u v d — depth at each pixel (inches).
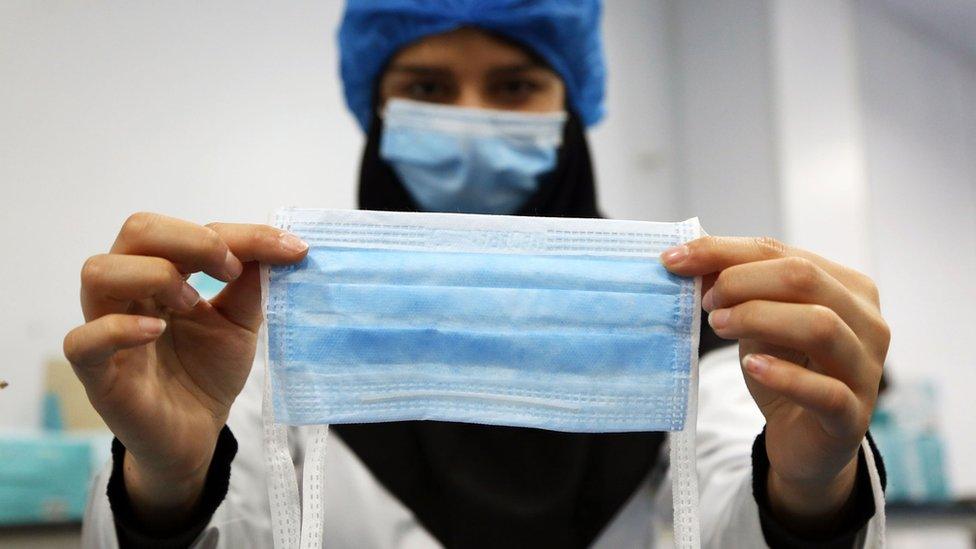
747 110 89.7
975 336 106.2
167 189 63.7
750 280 21.9
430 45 44.5
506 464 37.9
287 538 23.1
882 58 103.8
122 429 21.9
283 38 71.1
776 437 23.8
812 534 25.0
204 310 24.3
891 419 83.5
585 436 38.7
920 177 105.0
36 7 59.8
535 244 24.7
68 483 49.9
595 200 46.3
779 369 20.7
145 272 21.1
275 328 23.6
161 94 64.4
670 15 99.0
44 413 54.4
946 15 105.4
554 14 44.2
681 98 97.0
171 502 24.5
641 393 24.0
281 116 70.0
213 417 24.4
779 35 87.9
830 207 88.4
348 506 36.3
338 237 24.3
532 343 24.1
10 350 55.6
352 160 73.4
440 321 24.2
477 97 45.5
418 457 38.2
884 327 22.1
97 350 20.5
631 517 37.8
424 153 44.1
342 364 23.8
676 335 24.2
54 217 58.7
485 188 44.9
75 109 60.6
